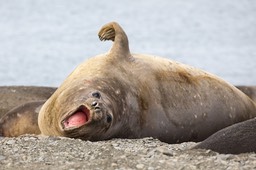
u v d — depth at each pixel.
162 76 33.47
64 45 107.44
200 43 113.00
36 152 26.34
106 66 32.25
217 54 96.50
